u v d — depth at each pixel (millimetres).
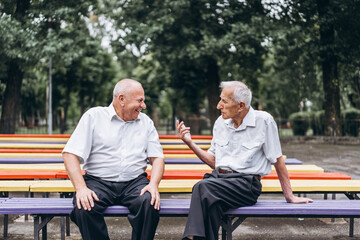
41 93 29703
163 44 17188
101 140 3043
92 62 25547
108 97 29891
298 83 21078
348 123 18375
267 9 17078
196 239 2848
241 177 3035
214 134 3262
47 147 6180
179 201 3158
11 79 14820
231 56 18844
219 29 16891
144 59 21656
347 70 19422
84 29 16516
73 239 4070
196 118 20797
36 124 26062
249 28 15219
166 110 39656
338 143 16469
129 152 3080
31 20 13539
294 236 4266
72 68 25234
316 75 20062
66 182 3746
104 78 29078
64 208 2889
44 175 4043
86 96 29438
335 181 3893
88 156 3029
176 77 20922
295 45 16812
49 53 12961
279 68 20281
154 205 2834
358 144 16156
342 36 17172
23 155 5355
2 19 12352
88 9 14719
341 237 4234
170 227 4570
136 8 17016
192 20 17125
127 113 3047
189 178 4039
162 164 3121
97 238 2832
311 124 20031
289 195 3188
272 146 3092
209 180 2941
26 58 12703
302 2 16641
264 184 3670
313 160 10719
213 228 2850
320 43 17266
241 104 3021
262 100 29297
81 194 2811
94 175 3072
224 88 3059
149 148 3170
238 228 4551
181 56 16219
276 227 4594
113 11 17188
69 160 2920
